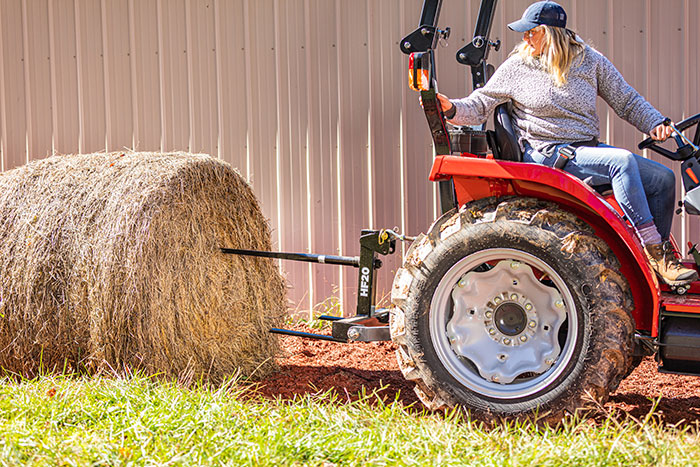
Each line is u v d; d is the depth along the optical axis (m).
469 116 3.65
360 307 4.11
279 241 6.00
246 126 5.95
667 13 5.36
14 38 6.12
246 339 4.61
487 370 3.51
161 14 5.96
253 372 4.41
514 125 3.71
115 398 3.54
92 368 4.06
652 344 3.37
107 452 2.92
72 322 4.07
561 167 3.56
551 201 3.57
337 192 5.88
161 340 3.98
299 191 5.93
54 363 4.17
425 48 3.52
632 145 5.46
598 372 3.33
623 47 5.42
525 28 3.54
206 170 4.35
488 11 4.25
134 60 6.01
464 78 5.62
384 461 2.88
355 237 5.87
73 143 6.13
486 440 3.10
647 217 3.44
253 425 3.29
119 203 3.97
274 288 4.93
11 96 6.17
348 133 5.82
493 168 3.41
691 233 5.43
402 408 3.49
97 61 6.05
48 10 6.05
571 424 3.22
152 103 6.03
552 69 3.52
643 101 3.61
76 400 3.53
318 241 5.94
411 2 5.65
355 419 3.32
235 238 4.62
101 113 6.08
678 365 3.35
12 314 4.11
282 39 5.85
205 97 5.97
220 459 2.91
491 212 3.50
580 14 5.45
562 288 3.41
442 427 3.21
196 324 4.25
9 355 4.19
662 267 3.43
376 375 4.54
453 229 3.53
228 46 5.92
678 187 5.45
